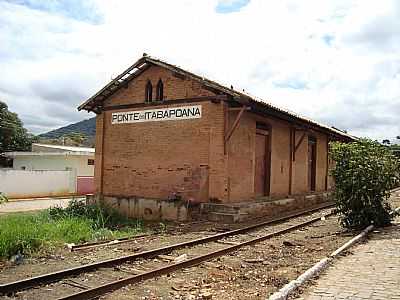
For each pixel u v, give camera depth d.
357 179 13.36
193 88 17.98
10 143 52.19
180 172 18.22
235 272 9.07
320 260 9.42
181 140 18.25
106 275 8.79
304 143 24.22
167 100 18.73
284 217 17.22
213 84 16.86
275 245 12.09
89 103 20.92
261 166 19.97
